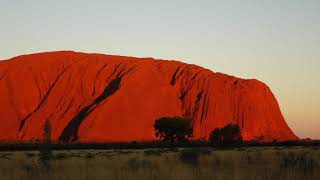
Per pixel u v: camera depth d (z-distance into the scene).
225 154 36.69
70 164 22.70
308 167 18.80
